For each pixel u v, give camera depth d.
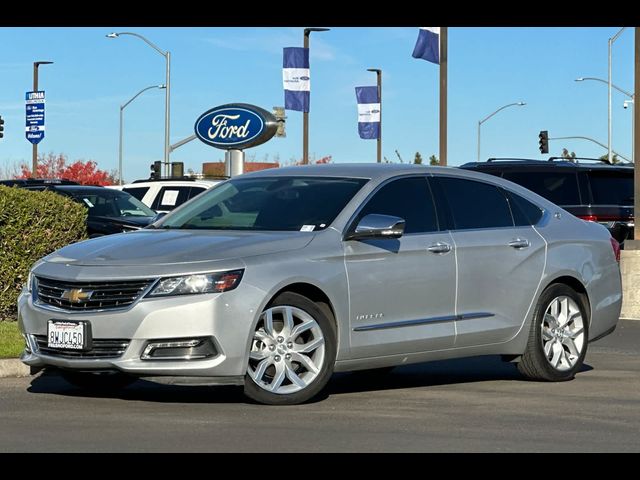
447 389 9.68
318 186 9.39
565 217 10.66
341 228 8.90
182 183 24.34
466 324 9.57
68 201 13.42
